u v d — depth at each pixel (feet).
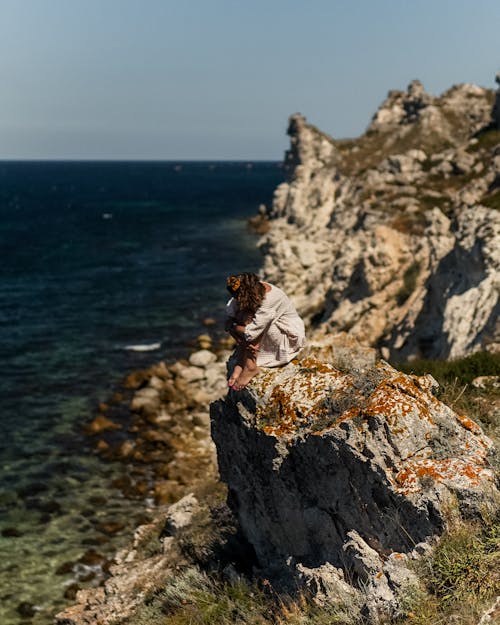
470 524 19.74
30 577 55.93
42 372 114.83
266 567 29.04
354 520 22.79
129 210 458.09
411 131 219.82
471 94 231.50
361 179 190.70
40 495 71.00
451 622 17.65
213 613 27.09
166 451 82.58
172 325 149.79
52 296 181.37
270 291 25.75
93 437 86.74
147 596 38.04
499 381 42.47
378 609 19.39
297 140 288.92
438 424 22.44
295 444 24.39
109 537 62.49
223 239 295.07
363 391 23.81
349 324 104.17
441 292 88.17
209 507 44.37
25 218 408.67
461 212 106.52
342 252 119.24
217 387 105.70
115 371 115.55
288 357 26.81
